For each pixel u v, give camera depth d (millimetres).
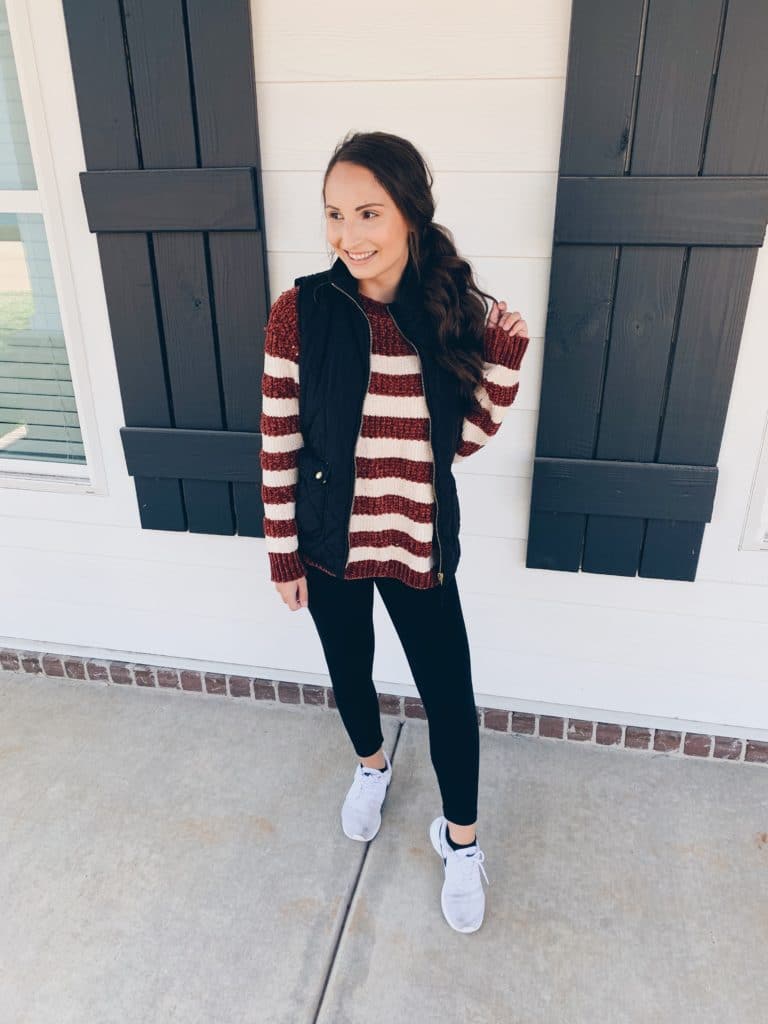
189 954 1713
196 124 1783
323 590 1614
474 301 1374
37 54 1825
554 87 1657
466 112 1709
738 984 1633
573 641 2199
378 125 1755
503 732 2367
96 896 1852
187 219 1852
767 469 1888
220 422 2088
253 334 1959
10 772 2232
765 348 1780
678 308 1741
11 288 2199
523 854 1938
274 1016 1586
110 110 1804
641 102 1584
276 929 1766
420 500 1436
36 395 2326
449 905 1745
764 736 2211
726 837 1986
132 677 2590
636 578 2080
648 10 1517
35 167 1942
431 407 1360
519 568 2139
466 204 1785
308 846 1976
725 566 2020
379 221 1258
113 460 2275
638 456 1900
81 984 1656
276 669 2475
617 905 1804
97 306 2078
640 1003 1597
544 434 1913
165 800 2127
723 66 1530
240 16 1672
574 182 1651
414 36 1668
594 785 2160
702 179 1605
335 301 1357
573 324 1789
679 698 2207
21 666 2672
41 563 2492
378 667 2379
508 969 1665
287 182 1840
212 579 2375
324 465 1432
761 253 1701
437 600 1561
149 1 1692
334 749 2311
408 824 2029
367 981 1645
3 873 1914
